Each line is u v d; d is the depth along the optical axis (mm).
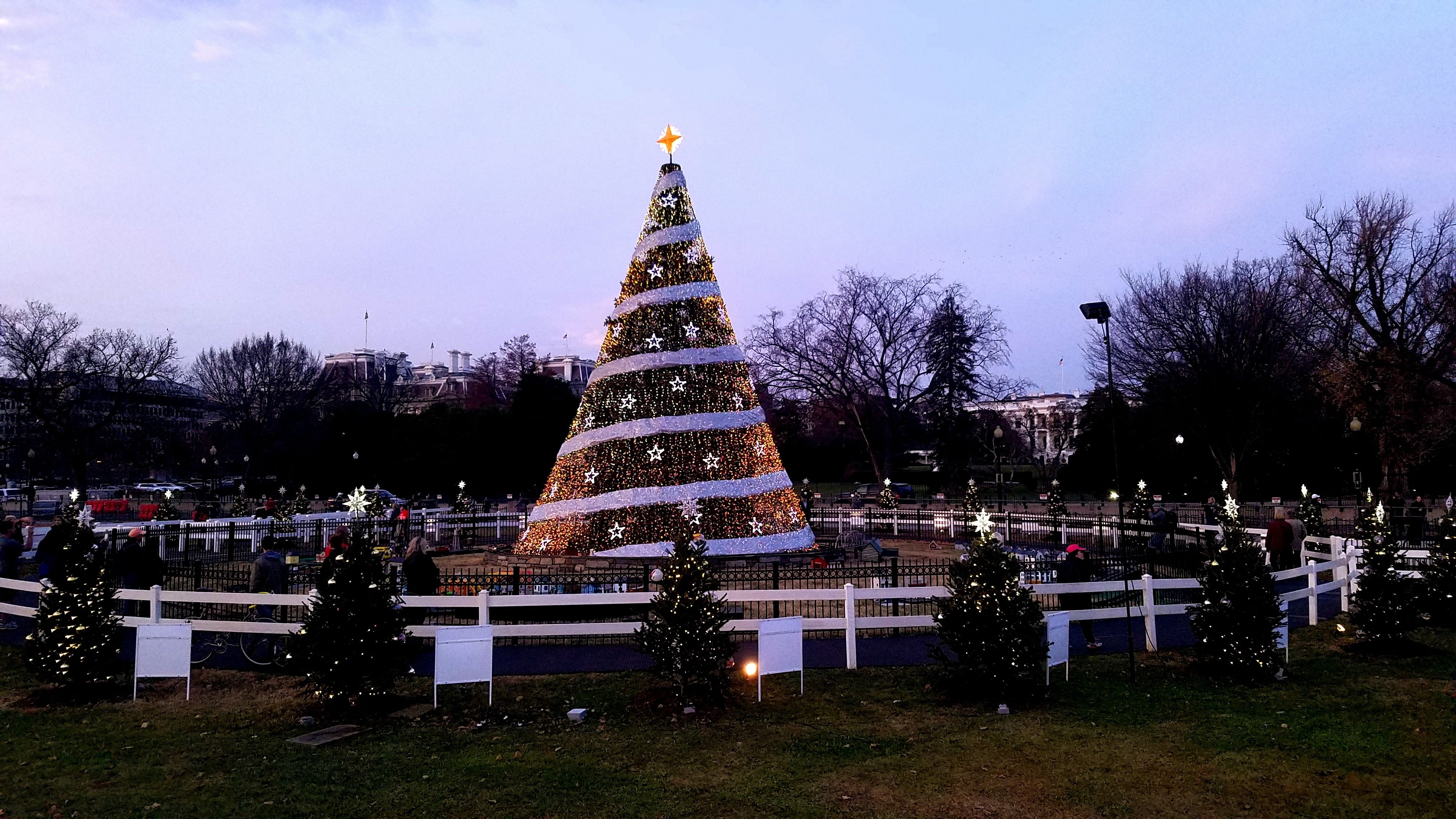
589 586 15289
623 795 7961
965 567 11461
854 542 26203
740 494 22062
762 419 23531
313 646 10625
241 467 83062
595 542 21953
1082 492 65938
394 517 32250
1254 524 34188
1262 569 11984
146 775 8484
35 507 55562
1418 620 13555
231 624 12148
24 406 62438
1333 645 13773
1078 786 8102
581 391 125812
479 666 10719
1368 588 13523
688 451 22062
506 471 63438
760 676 10945
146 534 16422
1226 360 48062
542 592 15164
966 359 59031
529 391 65375
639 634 11094
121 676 12406
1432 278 44531
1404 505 37844
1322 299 47781
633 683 11797
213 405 94938
